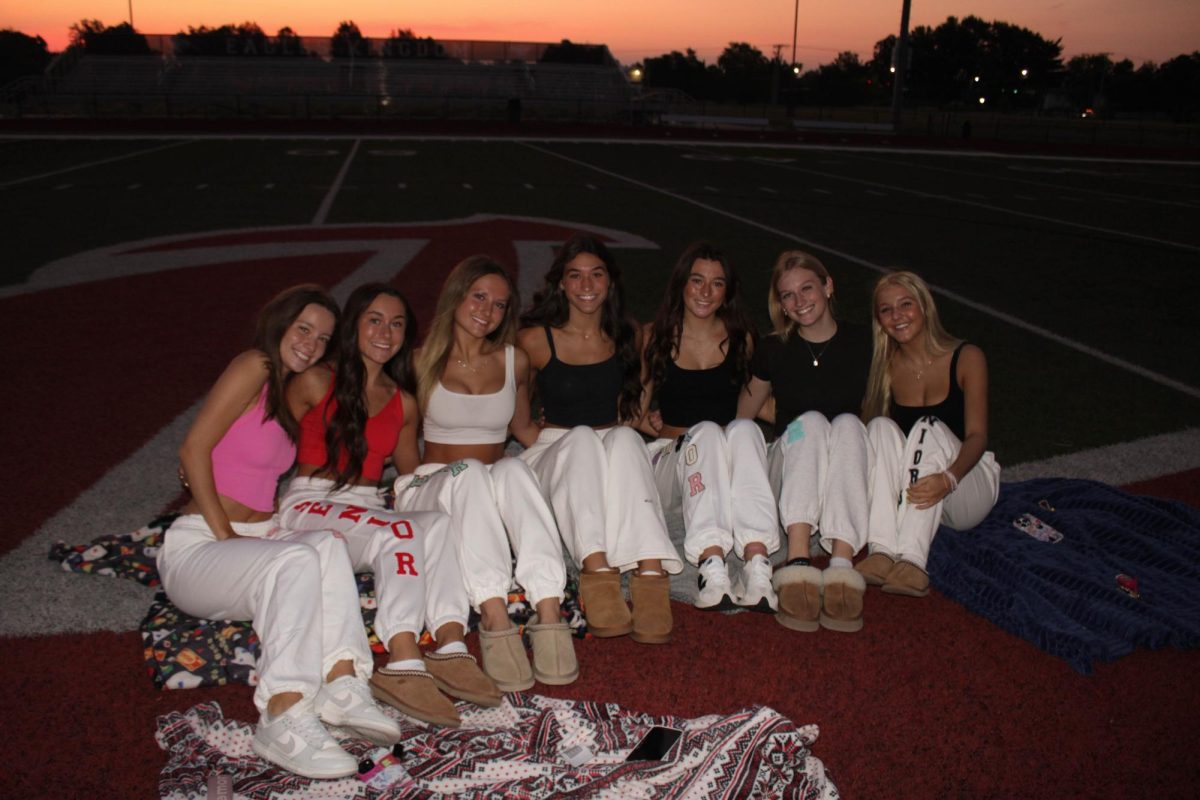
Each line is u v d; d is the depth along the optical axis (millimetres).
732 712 3166
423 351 3844
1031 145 39656
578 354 4199
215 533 3262
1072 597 3666
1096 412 6461
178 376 6605
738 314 4262
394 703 2994
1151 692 3340
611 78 58375
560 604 3451
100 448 5254
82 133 33469
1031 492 4605
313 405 3600
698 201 18062
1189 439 5953
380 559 3201
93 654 3359
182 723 2908
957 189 22141
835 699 3262
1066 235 15250
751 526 3645
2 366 6730
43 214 14500
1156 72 100812
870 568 3736
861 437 3766
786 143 37781
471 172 22203
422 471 3816
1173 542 4141
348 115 48719
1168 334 8875
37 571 3875
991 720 3170
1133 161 34594
